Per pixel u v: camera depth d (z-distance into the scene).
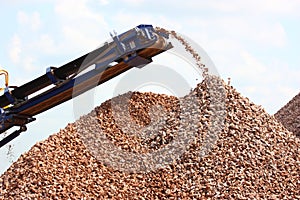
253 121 11.03
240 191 9.37
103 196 9.57
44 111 10.72
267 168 9.94
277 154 10.34
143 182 9.90
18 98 10.63
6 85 10.61
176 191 9.57
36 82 10.39
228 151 10.23
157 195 9.55
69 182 9.90
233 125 10.75
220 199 9.23
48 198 9.47
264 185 9.57
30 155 10.73
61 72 10.18
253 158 10.09
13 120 10.66
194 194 9.43
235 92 11.69
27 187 9.84
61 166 10.34
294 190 9.55
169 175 9.96
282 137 10.92
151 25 9.57
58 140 11.17
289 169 10.01
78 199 9.46
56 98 10.41
